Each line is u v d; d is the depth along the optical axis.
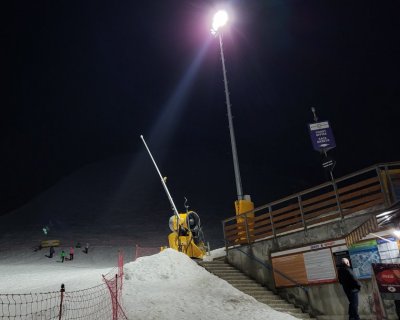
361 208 12.35
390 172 12.02
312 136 16.38
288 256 13.95
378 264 8.60
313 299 12.80
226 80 21.36
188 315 10.81
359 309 11.40
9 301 12.77
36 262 34.56
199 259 18.00
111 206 76.38
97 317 10.20
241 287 14.23
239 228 16.97
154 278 14.31
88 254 38.47
